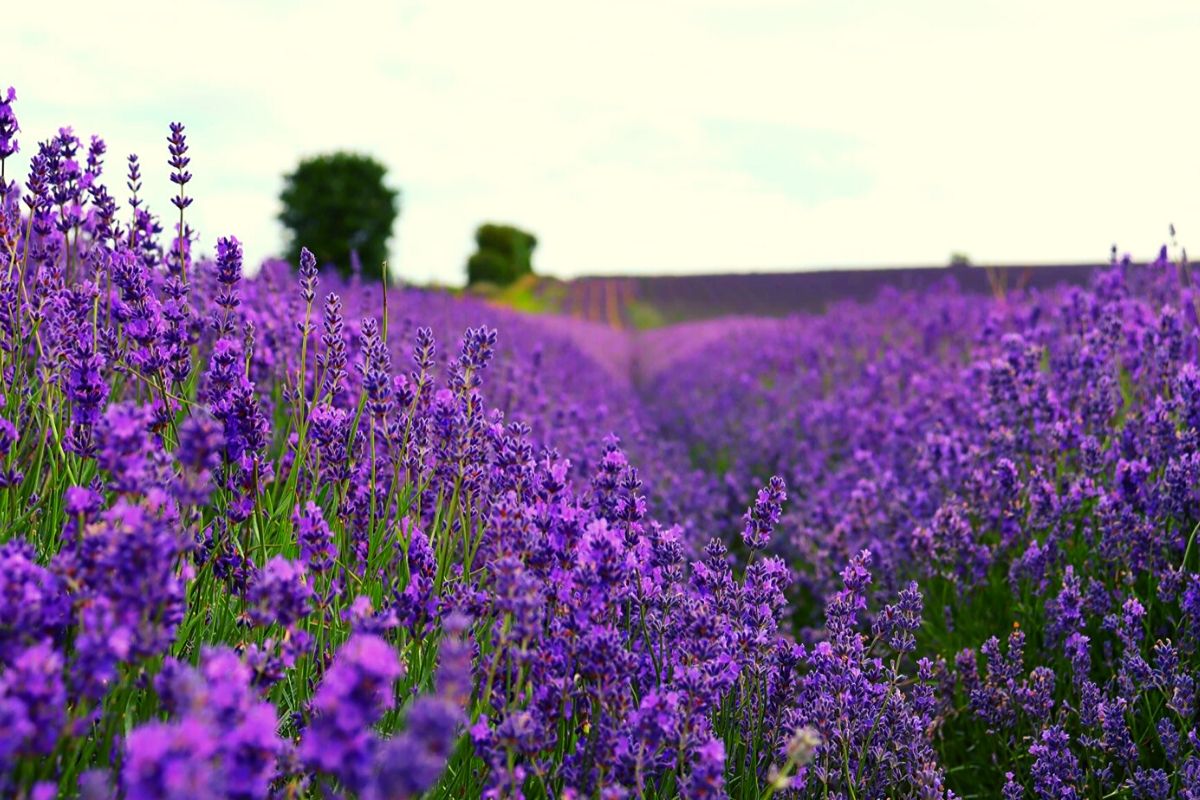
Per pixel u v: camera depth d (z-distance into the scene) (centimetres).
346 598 222
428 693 186
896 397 718
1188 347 454
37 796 113
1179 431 364
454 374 240
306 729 163
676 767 187
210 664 116
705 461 809
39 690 117
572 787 174
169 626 141
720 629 210
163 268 307
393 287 928
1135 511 349
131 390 274
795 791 218
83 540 143
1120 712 260
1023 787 261
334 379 254
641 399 1264
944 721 321
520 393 561
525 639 173
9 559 136
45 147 256
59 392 231
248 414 211
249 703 116
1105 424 407
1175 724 281
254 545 217
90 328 253
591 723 187
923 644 374
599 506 263
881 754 238
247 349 249
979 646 351
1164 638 313
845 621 259
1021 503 380
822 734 228
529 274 5566
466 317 996
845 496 520
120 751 143
